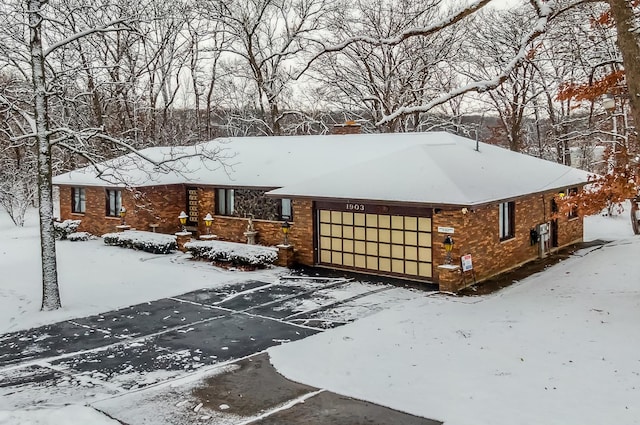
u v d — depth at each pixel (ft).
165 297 54.95
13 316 49.16
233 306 51.06
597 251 69.72
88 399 31.68
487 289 54.13
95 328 45.70
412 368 34.04
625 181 39.63
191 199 91.61
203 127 152.76
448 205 52.47
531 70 116.26
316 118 131.13
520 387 30.27
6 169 114.32
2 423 26.66
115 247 81.35
